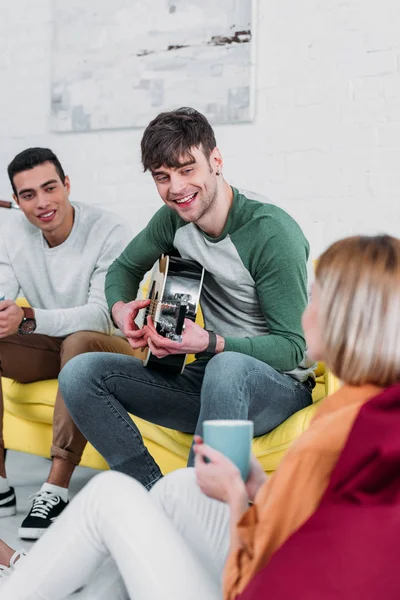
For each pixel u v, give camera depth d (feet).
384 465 2.70
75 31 12.26
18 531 7.28
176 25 11.59
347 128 10.66
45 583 3.50
